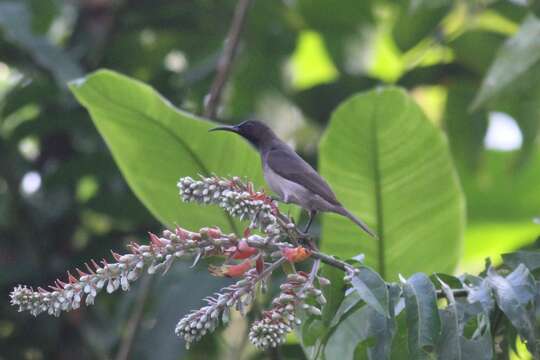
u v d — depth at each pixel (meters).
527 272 6.82
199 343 11.41
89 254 12.03
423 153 9.18
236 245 5.99
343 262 6.39
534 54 10.75
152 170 9.04
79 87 8.56
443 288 6.85
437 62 13.73
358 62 15.06
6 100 12.52
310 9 14.20
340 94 13.65
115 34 13.69
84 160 11.96
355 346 7.03
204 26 14.09
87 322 11.82
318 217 11.68
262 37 14.41
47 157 12.85
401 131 9.12
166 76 12.94
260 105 14.73
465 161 14.12
